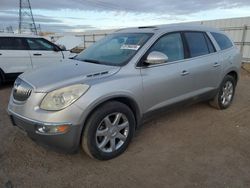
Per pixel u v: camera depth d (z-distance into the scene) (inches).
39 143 130.7
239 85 315.3
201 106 209.6
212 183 107.4
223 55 188.7
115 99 125.0
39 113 108.9
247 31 501.0
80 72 122.9
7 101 227.5
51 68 136.0
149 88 136.7
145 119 142.6
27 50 299.9
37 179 109.1
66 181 108.5
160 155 130.1
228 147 139.1
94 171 115.9
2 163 120.1
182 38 161.6
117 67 129.4
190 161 124.5
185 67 156.6
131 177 111.7
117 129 126.1
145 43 141.4
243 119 182.7
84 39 1072.2
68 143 111.2
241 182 108.1
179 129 162.7
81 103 109.8
